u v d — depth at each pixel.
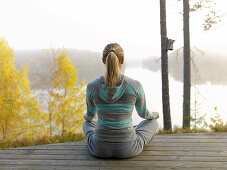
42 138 4.20
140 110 2.08
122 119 1.94
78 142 2.70
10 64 10.94
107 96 1.82
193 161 2.12
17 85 10.89
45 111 11.21
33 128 10.90
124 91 1.83
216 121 4.31
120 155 2.08
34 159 2.25
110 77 1.74
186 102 8.73
